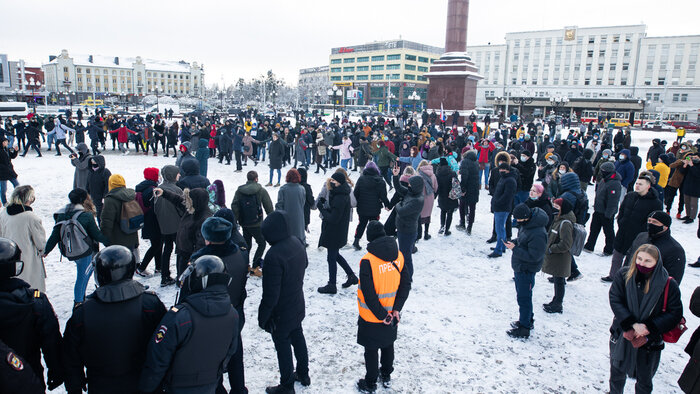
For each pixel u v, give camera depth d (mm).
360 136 17719
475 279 7105
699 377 3252
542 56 90938
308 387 4238
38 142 19906
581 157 11836
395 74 122500
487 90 97375
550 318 5840
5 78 101625
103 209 5832
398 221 6457
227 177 16281
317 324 5484
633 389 4477
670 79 79938
